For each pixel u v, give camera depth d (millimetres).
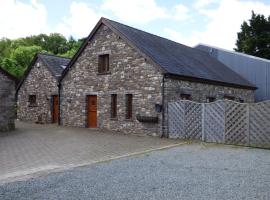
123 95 19438
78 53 22203
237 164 9672
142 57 18500
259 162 9953
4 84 20859
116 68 19922
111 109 20172
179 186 7305
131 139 16562
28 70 27453
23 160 11516
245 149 12734
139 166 9594
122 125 19375
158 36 24188
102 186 7422
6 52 60062
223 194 6672
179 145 14039
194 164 9758
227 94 22578
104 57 21016
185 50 24969
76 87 22469
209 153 11773
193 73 19312
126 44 19406
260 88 27516
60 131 20141
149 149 13281
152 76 17953
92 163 10344
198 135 15516
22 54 50250
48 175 8719
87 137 17406
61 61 27828
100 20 20812
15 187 7516
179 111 16484
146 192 6895
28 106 27328
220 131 14445
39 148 14148
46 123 25641
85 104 21766
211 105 14820
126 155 11750
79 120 22172
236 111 13914
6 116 20906
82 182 7824
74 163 10688
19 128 22375
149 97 18031
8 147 14539
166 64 18328
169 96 17562
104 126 20469
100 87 20859
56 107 25281
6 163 11047
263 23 44188
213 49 30297
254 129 13391
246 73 28312
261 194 6645
